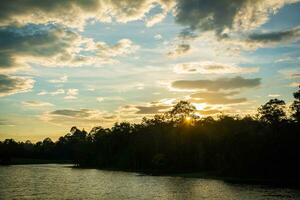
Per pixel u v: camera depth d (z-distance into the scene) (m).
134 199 62.91
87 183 94.88
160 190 77.06
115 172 147.75
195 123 156.12
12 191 75.06
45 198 64.25
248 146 114.00
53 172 147.12
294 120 114.88
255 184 90.75
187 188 80.88
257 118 130.12
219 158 126.38
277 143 109.12
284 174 105.69
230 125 142.38
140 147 164.75
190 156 141.12
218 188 80.75
